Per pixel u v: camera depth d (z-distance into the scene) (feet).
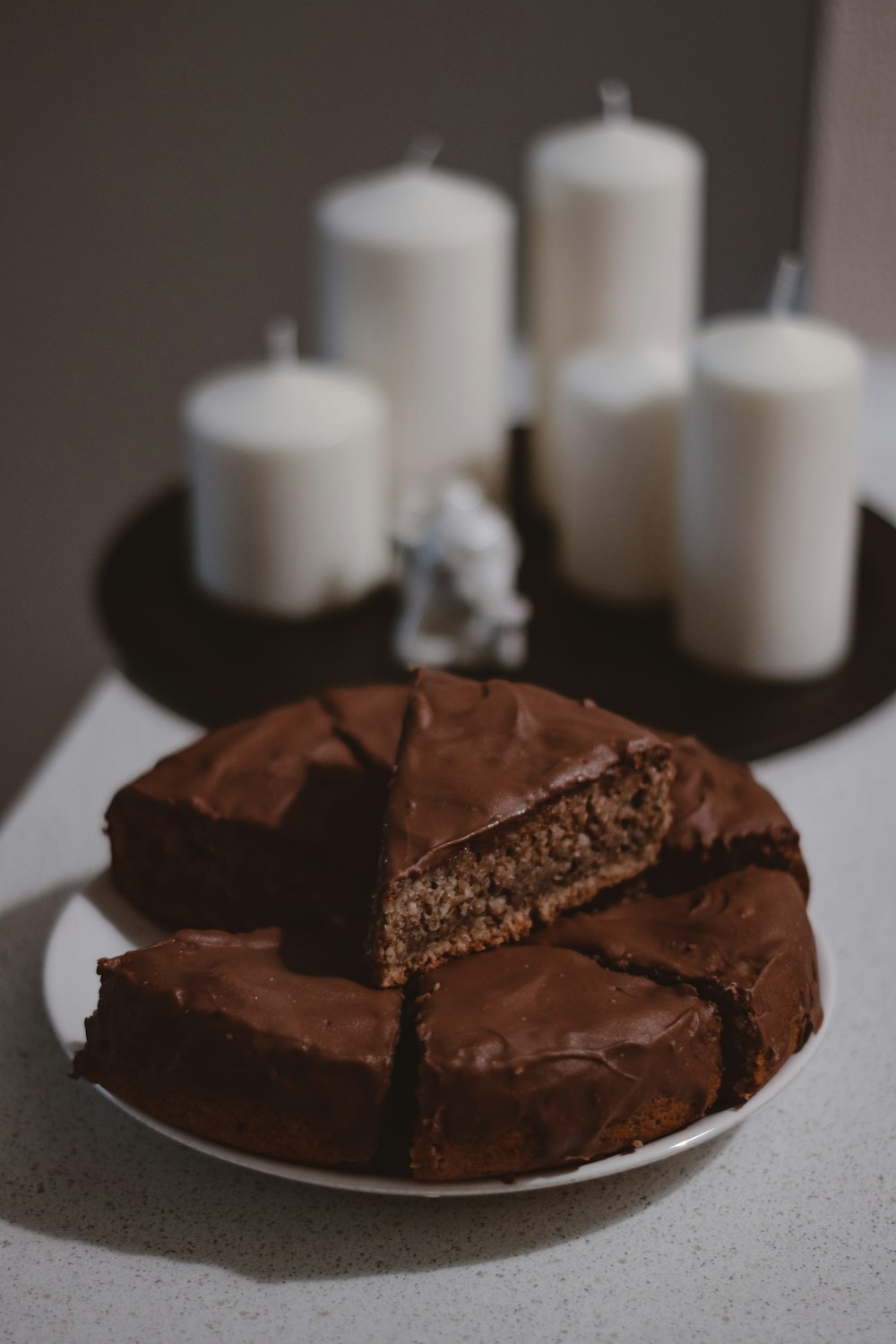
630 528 4.08
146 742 3.84
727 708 3.86
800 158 5.31
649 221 4.25
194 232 5.64
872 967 3.39
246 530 4.06
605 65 5.33
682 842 3.32
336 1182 3.02
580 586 4.16
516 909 3.24
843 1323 2.98
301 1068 3.01
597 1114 3.02
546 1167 3.04
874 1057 3.27
